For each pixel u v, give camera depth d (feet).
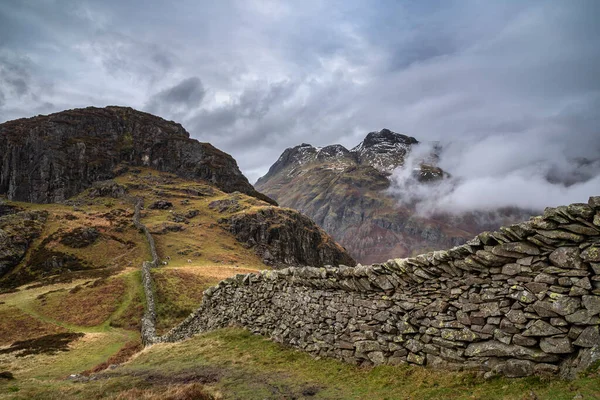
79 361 101.04
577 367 23.36
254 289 63.87
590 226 24.12
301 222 579.48
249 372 44.68
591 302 23.73
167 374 48.03
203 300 78.84
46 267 313.73
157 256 328.08
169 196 600.80
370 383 34.71
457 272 31.89
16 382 53.42
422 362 33.60
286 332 53.16
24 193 591.37
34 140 640.99
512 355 27.32
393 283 37.78
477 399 26.02
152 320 159.12
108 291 208.33
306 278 50.29
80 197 586.86
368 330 40.11
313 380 39.06
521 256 27.78
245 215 509.76
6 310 192.13
